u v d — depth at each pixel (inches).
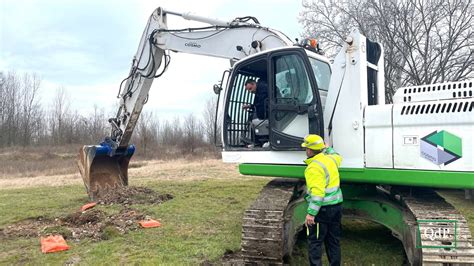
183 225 285.1
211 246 233.6
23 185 565.0
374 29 628.4
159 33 311.1
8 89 1736.0
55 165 953.5
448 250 163.9
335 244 180.1
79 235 264.7
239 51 265.3
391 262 208.5
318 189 171.0
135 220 295.0
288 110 210.2
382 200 211.6
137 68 333.7
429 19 610.9
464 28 596.1
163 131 1781.5
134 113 344.2
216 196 403.5
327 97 204.4
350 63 198.1
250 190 442.6
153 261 210.7
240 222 293.1
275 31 252.2
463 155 172.7
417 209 182.2
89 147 364.5
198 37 286.7
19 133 1722.4
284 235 201.3
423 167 181.3
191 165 778.8
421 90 190.7
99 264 209.6
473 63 585.9
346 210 220.2
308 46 233.6
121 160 382.3
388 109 190.2
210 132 1487.5
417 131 183.2
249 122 241.3
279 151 215.0
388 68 616.1
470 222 286.4
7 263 215.2
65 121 1802.4
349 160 197.2
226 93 238.5
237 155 229.5
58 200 405.7
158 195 385.4
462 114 173.2
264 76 253.9
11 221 310.8
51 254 228.4
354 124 196.4
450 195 390.6
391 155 188.7
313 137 178.5
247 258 195.6
